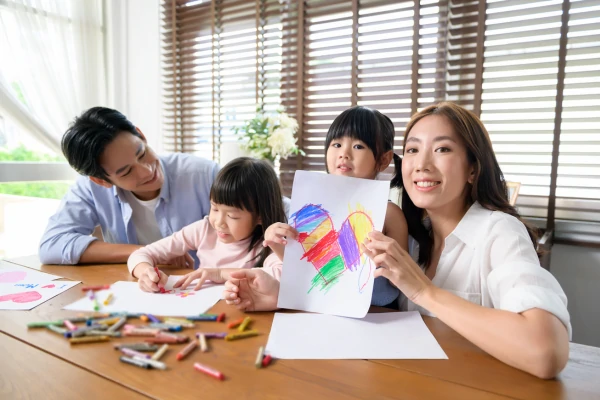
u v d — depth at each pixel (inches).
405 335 22.7
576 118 56.8
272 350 20.8
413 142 26.9
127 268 38.0
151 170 42.5
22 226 82.0
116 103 98.6
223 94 90.4
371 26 71.0
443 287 29.2
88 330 22.7
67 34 87.4
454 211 29.6
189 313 26.2
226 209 36.4
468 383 17.7
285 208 42.3
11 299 28.7
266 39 82.0
